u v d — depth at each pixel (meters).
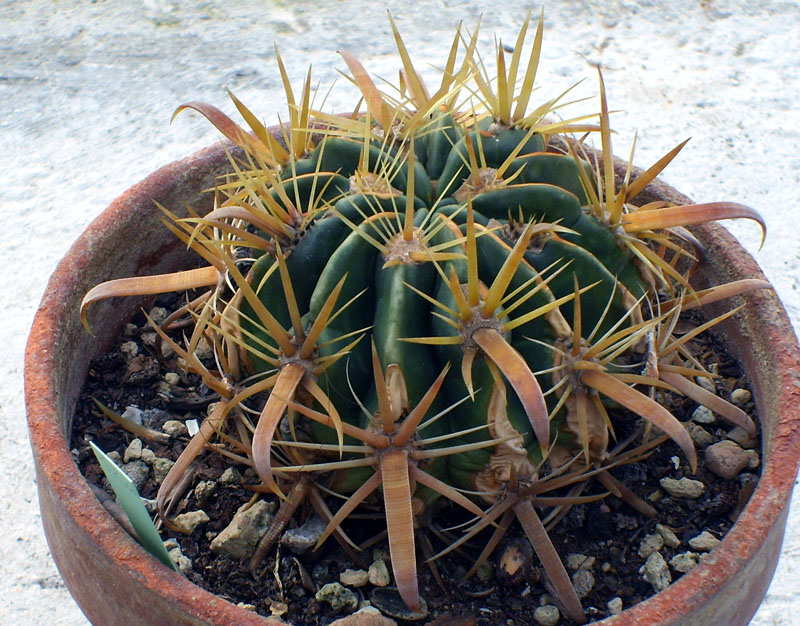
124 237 0.50
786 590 0.54
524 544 0.44
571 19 0.88
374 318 0.42
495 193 0.43
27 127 0.76
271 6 0.89
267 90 0.79
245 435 0.45
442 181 0.45
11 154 0.73
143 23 0.87
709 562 0.41
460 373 0.42
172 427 0.49
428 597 0.44
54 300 0.47
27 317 0.64
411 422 0.40
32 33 0.86
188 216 0.52
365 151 0.44
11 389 0.60
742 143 0.76
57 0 0.90
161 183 0.51
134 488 0.40
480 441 0.42
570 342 0.42
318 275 0.43
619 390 0.42
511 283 0.42
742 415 0.46
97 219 0.50
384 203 0.43
